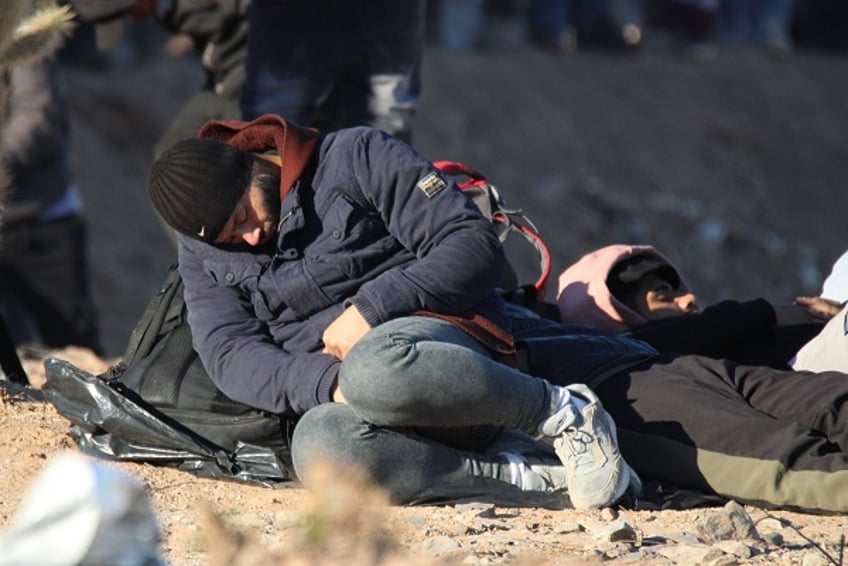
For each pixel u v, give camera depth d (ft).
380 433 50.39
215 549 32.65
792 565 44.09
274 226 52.80
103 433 57.31
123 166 182.29
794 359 60.23
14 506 50.29
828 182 253.24
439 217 52.54
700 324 61.16
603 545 45.65
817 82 269.64
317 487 32.68
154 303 58.80
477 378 49.03
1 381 64.75
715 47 264.11
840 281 66.18
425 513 50.16
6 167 81.46
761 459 52.16
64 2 86.48
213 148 51.85
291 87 79.25
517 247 194.29
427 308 51.70
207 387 56.03
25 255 104.27
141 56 194.39
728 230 226.17
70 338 107.24
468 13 226.38
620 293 64.90
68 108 179.73
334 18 78.54
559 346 56.75
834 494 50.90
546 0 238.07
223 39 84.33
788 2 273.95
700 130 242.58
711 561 43.60
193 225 51.75
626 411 54.75
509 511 51.13
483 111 216.33
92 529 28.04
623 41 244.63
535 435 51.67
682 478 53.72
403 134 81.82
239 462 54.85
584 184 217.97
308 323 53.47
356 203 53.06
